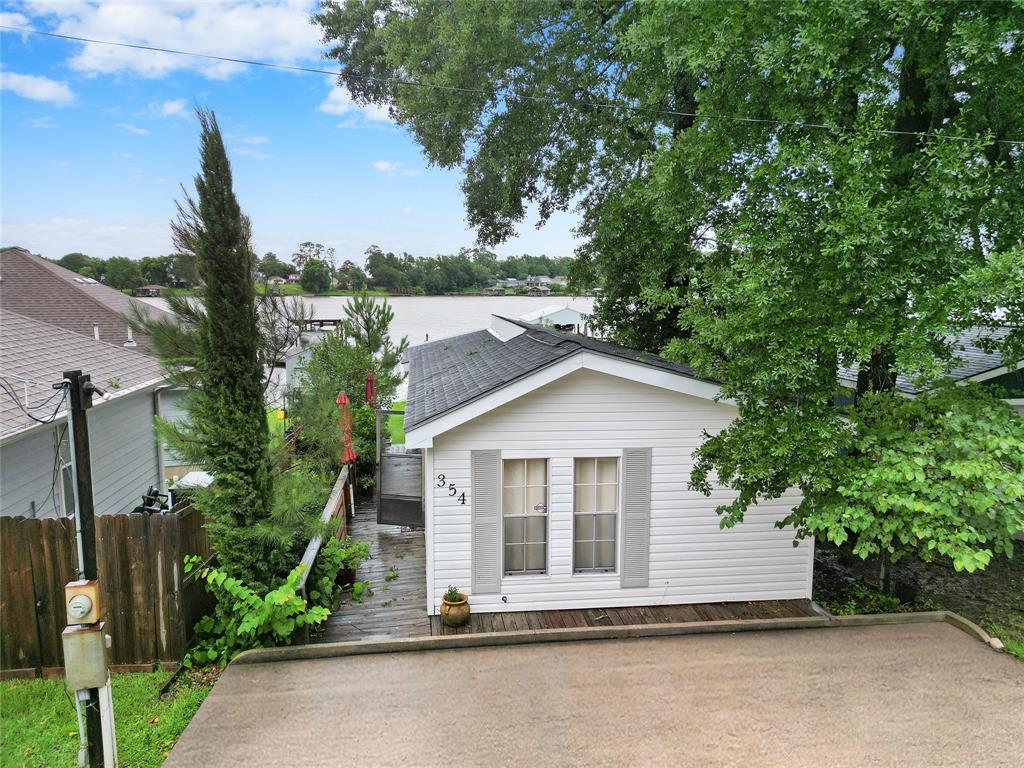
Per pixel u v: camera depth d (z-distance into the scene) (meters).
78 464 4.13
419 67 11.61
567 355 6.97
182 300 5.80
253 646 5.89
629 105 11.72
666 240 10.52
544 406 7.33
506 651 5.88
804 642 6.09
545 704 4.96
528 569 7.64
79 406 4.12
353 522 10.73
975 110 6.94
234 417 5.87
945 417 5.71
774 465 5.93
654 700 5.02
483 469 7.31
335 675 5.41
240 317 5.80
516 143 11.91
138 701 5.15
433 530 7.33
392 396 14.31
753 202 6.96
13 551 5.37
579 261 14.43
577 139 12.52
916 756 4.32
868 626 6.46
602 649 5.91
